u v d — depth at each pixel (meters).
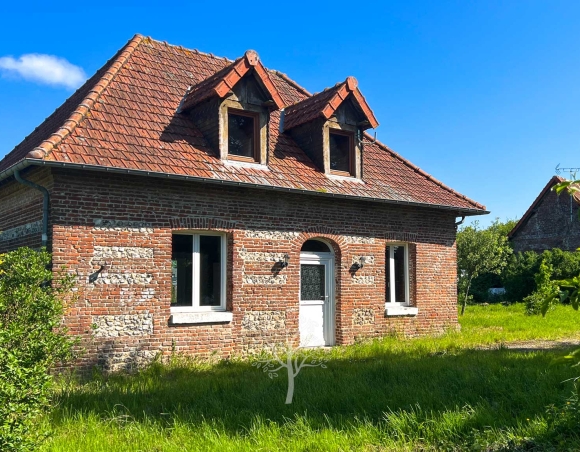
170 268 12.05
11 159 16.59
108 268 11.28
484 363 10.27
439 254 17.14
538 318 21.17
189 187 12.41
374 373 9.63
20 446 5.31
